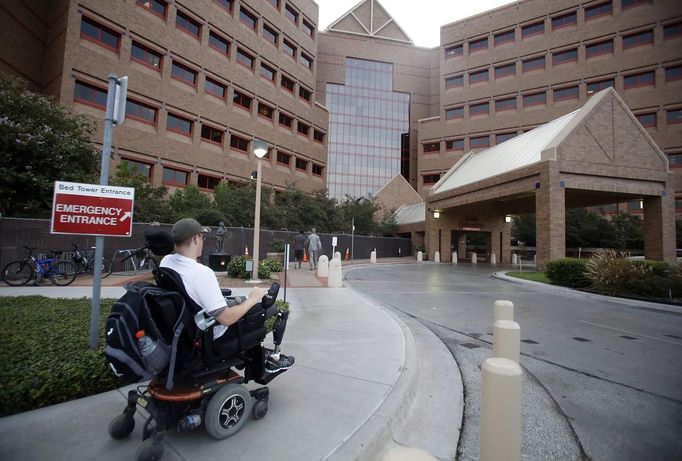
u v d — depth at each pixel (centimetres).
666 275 1116
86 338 398
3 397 271
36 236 1159
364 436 260
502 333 341
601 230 3862
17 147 1195
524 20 4569
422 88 6350
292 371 389
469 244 4612
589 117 1869
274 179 3738
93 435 253
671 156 3825
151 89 2645
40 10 2444
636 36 4034
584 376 440
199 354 250
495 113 4744
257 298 267
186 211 2108
